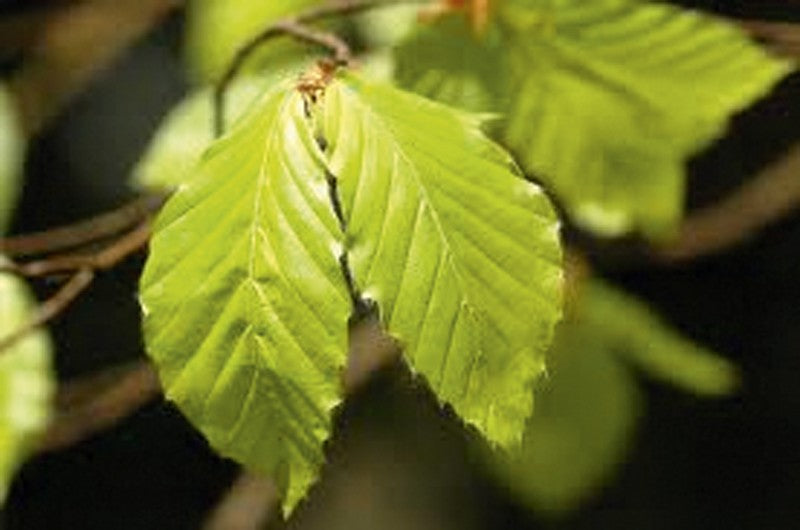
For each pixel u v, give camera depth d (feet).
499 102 2.15
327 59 1.80
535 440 2.84
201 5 2.48
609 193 2.24
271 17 2.46
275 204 1.73
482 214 1.74
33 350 2.21
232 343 1.73
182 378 1.73
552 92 2.19
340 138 1.74
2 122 2.40
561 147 2.22
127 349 4.38
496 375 1.73
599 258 2.97
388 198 1.73
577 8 2.15
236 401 1.73
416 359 1.72
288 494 1.73
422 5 2.33
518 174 1.75
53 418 2.68
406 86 2.14
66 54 3.43
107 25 3.44
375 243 1.73
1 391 2.20
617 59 2.17
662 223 2.25
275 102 1.75
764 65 2.19
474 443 3.01
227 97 2.15
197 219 1.73
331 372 1.73
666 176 2.23
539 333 1.74
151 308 1.73
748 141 3.85
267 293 1.73
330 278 1.72
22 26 3.42
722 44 2.18
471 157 1.74
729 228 3.10
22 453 2.20
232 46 2.47
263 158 1.74
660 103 2.19
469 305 1.73
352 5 2.12
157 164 2.15
